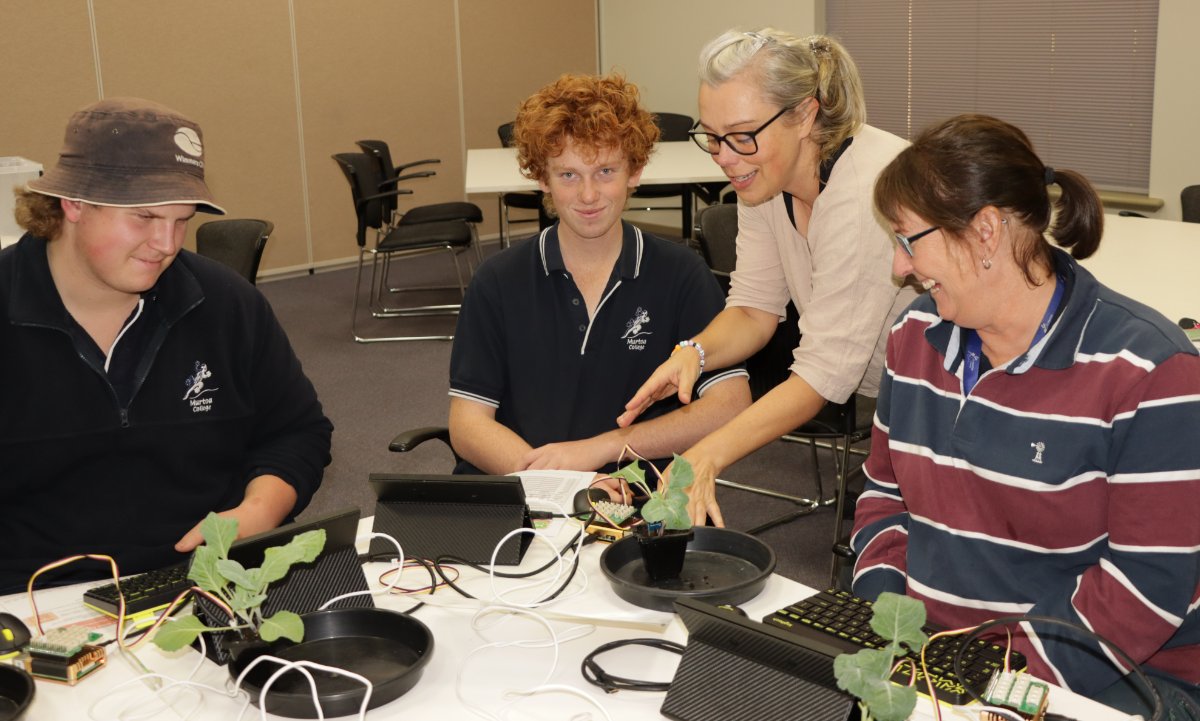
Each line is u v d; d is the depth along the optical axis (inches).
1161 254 114.4
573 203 74.2
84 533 63.6
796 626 47.5
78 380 62.0
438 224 218.7
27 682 43.6
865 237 71.5
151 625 50.3
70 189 55.6
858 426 111.5
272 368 71.2
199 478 67.1
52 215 58.9
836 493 135.0
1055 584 54.2
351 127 279.6
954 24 232.5
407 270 278.8
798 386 73.8
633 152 73.5
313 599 51.0
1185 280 102.7
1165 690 51.8
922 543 58.1
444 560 57.0
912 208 49.9
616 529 59.3
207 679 47.2
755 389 107.8
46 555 63.2
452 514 58.4
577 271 79.4
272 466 69.8
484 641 49.7
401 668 46.4
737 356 81.4
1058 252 52.5
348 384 191.5
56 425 61.9
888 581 59.7
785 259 83.8
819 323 74.7
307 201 276.1
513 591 53.4
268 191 269.1
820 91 70.2
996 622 44.6
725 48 69.1
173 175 57.0
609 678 45.3
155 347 63.9
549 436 81.0
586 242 78.1
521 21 305.3
